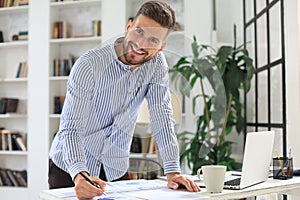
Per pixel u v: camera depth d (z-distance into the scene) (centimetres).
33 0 500
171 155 219
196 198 182
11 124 540
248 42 413
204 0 441
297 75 312
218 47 436
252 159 206
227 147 397
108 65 204
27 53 540
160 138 223
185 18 445
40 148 492
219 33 445
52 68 503
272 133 228
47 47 496
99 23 504
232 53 397
